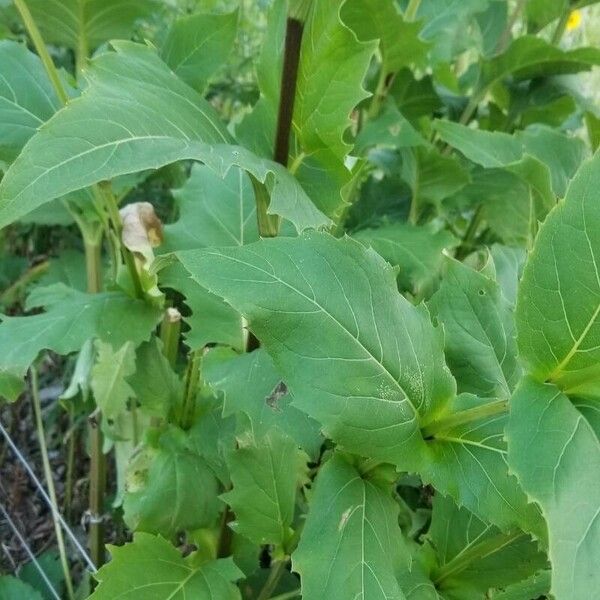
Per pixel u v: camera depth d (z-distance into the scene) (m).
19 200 0.34
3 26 0.75
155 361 0.61
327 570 0.38
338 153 0.45
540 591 0.49
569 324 0.34
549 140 0.77
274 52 0.47
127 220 0.58
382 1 0.73
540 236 0.33
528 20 0.98
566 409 0.33
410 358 0.38
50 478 0.93
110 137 0.36
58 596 0.85
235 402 0.46
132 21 0.71
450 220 1.00
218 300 0.54
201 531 0.62
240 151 0.41
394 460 0.39
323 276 0.35
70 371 1.09
